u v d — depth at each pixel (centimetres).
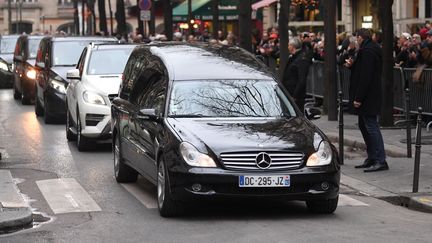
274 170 1925
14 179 2652
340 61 4338
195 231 1869
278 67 4966
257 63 2362
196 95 2194
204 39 6719
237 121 2105
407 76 3753
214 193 1919
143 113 2141
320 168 1955
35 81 4903
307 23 7662
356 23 7188
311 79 4816
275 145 1947
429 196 2262
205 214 2058
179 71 2267
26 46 5578
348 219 2014
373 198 2327
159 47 2469
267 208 2136
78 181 2609
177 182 1941
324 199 1978
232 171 1914
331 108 4041
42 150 3347
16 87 5869
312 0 6469
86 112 3253
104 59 3525
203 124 2061
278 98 2227
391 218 2044
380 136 2692
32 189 2473
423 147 3105
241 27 4550
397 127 3628
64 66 4362
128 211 2117
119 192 2405
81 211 2130
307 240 1769
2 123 4378
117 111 2594
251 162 1928
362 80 2630
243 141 1956
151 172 2158
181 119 2114
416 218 2059
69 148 3409
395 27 6444
